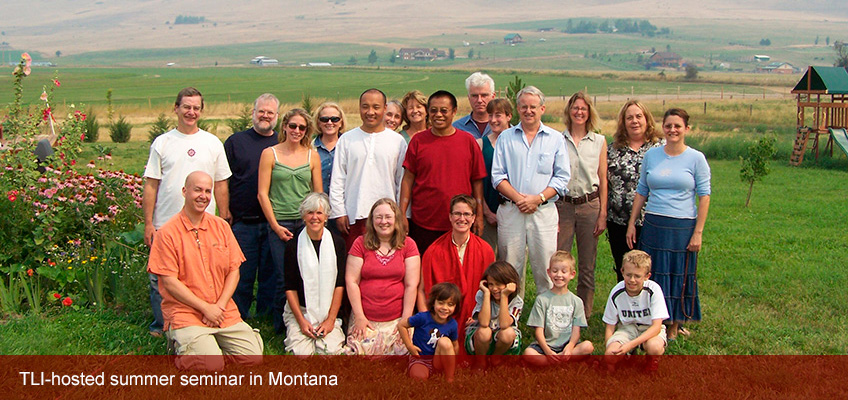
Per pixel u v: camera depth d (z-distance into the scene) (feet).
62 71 554.05
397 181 21.76
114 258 23.20
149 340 19.38
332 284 19.39
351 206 21.22
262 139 21.93
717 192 55.67
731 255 32.09
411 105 23.39
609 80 375.25
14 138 25.70
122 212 26.86
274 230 20.56
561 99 216.33
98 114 144.87
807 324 21.48
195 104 19.90
